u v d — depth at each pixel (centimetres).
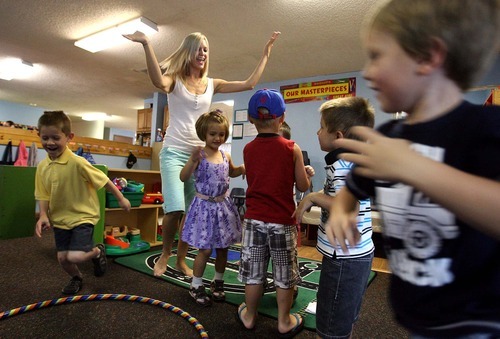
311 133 462
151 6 302
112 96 667
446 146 45
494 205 34
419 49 44
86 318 141
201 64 188
